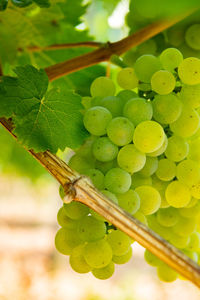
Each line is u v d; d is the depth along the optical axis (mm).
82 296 1891
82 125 396
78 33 514
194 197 407
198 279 328
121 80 405
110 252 375
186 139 410
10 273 2064
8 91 390
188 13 411
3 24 483
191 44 450
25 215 2840
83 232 374
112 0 561
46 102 395
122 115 394
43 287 1976
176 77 398
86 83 504
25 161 703
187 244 424
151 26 443
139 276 2076
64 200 346
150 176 404
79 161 392
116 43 447
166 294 1909
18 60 514
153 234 335
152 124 372
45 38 502
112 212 341
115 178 373
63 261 2266
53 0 465
